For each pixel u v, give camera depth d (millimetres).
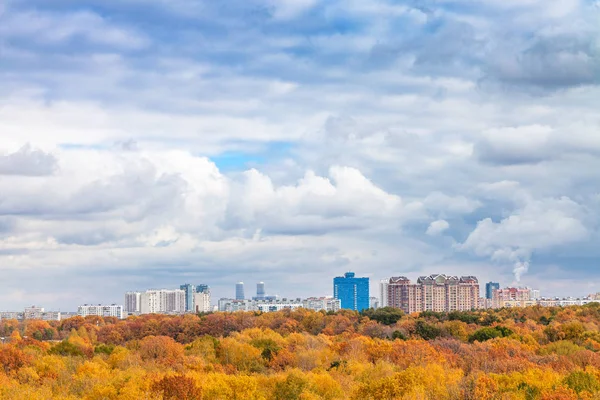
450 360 104188
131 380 78812
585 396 64125
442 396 63000
